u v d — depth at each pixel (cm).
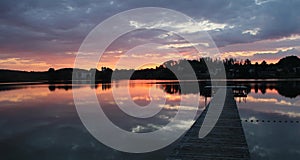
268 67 7069
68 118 1298
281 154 665
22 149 762
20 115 1413
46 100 2103
